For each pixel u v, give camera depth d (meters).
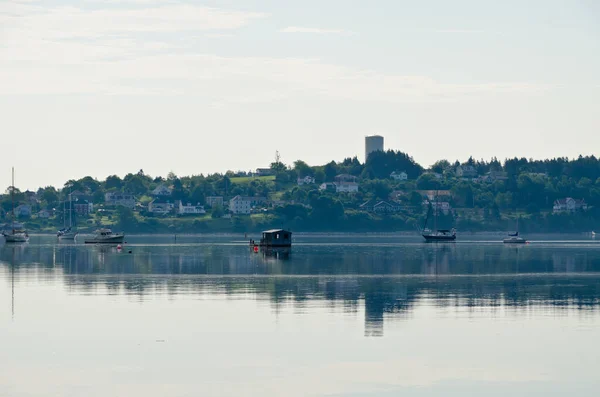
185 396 176.38
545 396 178.00
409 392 180.12
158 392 179.00
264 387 182.88
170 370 196.12
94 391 179.38
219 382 186.25
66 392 178.75
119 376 190.75
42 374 192.62
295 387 182.88
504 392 180.62
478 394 179.00
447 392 180.12
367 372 194.75
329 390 181.00
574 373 195.12
